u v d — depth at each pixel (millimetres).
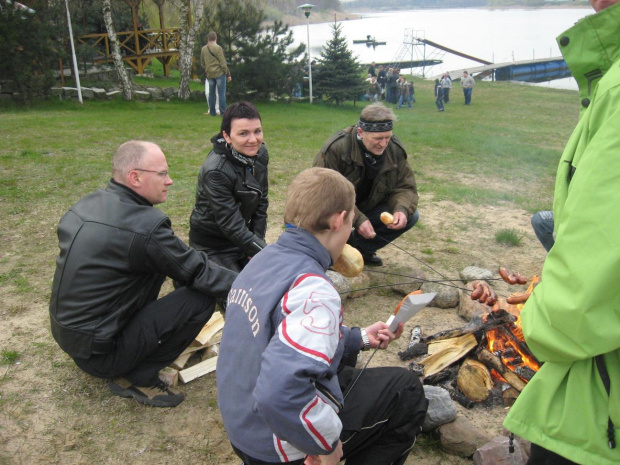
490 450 2627
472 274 4555
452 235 5828
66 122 11742
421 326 3922
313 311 1760
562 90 33531
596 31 1869
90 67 18703
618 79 1712
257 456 1929
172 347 3129
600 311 1616
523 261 5164
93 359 2965
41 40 14000
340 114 18062
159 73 24016
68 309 2844
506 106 25219
